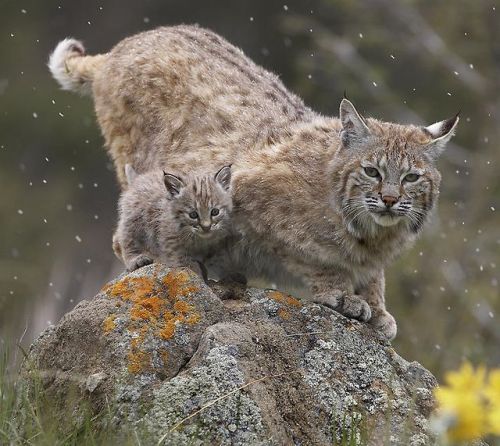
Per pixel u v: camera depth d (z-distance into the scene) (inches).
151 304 586.6
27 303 919.7
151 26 1950.1
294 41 1905.8
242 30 1937.7
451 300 1226.0
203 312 589.9
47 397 574.2
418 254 1251.8
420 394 590.9
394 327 666.8
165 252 666.8
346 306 642.2
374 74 1496.1
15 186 1700.3
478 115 1478.8
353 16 1599.4
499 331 1214.3
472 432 405.4
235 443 542.3
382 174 645.3
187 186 658.2
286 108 722.2
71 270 1342.3
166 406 547.5
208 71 748.6
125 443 527.2
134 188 693.9
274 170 668.7
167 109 745.6
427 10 1539.1
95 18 1937.7
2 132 1772.9
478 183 1327.5
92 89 823.1
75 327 585.3
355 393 583.8
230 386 553.3
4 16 1899.6
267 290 619.2
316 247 657.0
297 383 577.3
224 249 682.2
